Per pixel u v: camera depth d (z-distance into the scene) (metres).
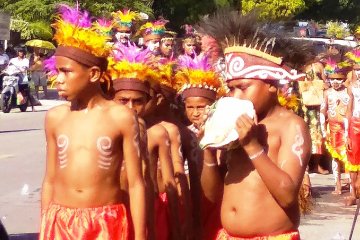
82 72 5.26
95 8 32.59
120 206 5.33
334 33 45.38
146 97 6.53
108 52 5.43
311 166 17.22
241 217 5.21
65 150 5.30
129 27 9.52
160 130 6.64
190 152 7.02
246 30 5.35
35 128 25.16
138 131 5.36
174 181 6.62
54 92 41.50
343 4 57.38
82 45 5.24
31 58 35.72
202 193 5.89
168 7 46.09
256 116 5.17
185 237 6.62
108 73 5.76
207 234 6.12
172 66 7.21
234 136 5.05
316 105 16.38
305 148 5.18
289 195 5.03
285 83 5.67
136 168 5.32
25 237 10.44
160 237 6.56
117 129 5.28
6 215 11.91
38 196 13.45
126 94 6.41
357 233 10.96
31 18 40.72
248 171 5.23
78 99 5.34
